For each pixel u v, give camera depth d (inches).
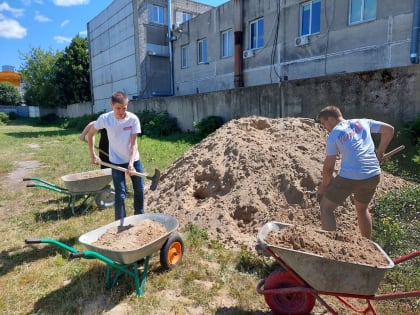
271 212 177.9
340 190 129.3
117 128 163.0
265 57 586.6
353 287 95.3
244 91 497.0
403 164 258.4
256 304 118.7
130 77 898.1
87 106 1211.2
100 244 128.6
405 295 95.4
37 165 411.2
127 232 135.5
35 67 1353.3
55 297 124.0
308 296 107.2
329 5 470.9
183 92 823.7
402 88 300.7
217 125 538.3
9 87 1974.7
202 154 247.6
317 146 222.8
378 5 411.2
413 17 371.2
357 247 103.7
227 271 139.2
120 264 120.3
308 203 175.5
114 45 965.2
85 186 208.1
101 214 214.4
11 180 334.3
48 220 208.4
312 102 389.7
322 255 98.2
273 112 450.3
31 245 170.6
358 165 124.7
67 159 432.8
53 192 276.7
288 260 99.9
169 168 269.1
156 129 655.8
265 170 201.3
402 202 169.9
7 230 194.9
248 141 231.9
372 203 175.6
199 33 741.3
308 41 504.1
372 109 326.6
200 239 167.5
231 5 642.8
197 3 913.5
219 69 699.4
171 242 137.8
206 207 195.6
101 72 1077.8
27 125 1330.0
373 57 424.8
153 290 127.0
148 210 214.2
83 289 125.9
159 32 864.3
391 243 145.5
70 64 1242.0
